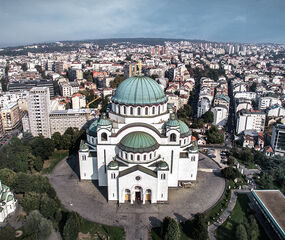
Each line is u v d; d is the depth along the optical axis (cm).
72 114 19650
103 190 12419
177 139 11625
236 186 13125
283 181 13362
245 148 17500
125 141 11325
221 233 9944
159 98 12069
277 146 17350
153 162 11394
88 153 12731
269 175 13675
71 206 11244
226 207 11462
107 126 11481
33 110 18262
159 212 10925
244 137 18700
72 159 15625
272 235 9944
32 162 14062
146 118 11719
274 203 11162
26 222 9394
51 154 15850
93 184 12912
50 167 14675
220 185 13062
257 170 15150
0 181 10762
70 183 13000
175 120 11619
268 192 11981
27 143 15800
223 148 18150
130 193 11269
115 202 11500
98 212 10894
